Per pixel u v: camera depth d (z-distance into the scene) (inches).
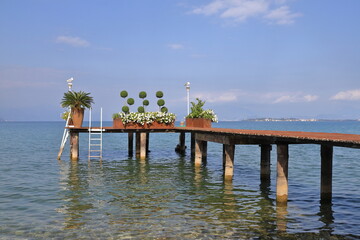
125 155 1228.5
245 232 383.9
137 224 409.1
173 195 570.3
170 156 1196.5
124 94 1186.6
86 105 1053.8
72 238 361.7
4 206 490.6
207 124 1083.3
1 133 3228.3
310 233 382.9
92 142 2081.7
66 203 510.3
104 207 487.8
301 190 610.9
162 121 1092.5
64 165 942.4
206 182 691.4
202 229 392.5
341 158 1141.7
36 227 396.8
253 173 821.2
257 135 536.7
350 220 430.3
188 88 1251.2
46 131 3868.1
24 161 1028.5
